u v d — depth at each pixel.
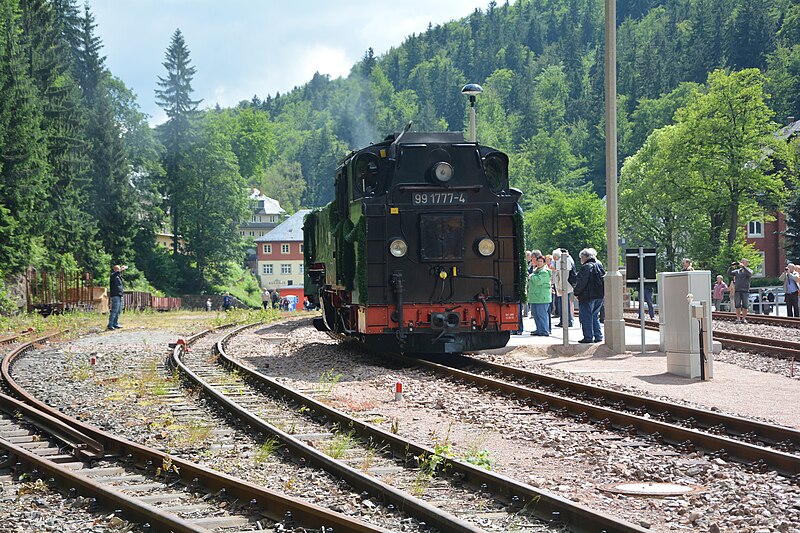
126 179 84.81
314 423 11.72
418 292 18.05
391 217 17.98
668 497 7.87
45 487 8.42
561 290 20.36
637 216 75.62
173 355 20.14
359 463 9.23
